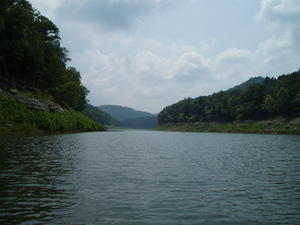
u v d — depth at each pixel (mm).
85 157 24953
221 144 50844
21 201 11094
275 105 144125
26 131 56531
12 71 81812
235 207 11148
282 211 10742
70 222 9008
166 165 21891
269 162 24938
